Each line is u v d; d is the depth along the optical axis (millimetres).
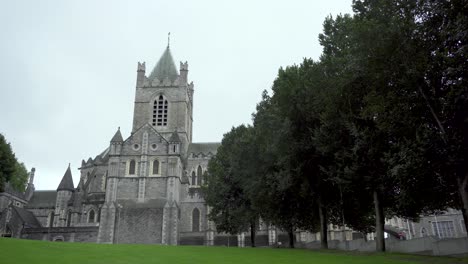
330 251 31375
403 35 24562
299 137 36094
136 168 67438
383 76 25922
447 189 27391
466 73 22062
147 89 89250
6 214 72688
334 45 34938
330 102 31234
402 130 25922
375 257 24484
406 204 29250
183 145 85562
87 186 77000
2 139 60281
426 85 24609
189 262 19828
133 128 86688
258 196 40625
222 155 56469
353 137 31047
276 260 21844
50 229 66312
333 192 37094
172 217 63562
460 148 22984
